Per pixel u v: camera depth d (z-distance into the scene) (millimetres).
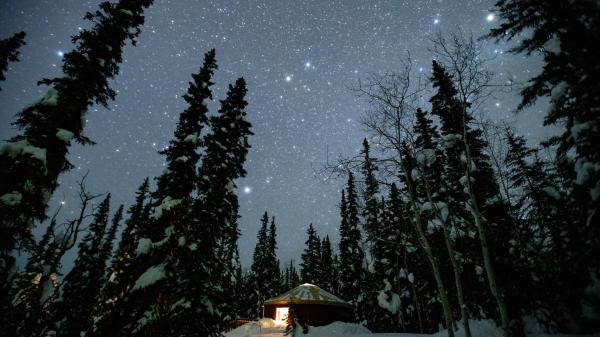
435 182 20469
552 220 17031
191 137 16312
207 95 17938
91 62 14648
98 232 22000
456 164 19859
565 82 11039
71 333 7609
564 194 17469
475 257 18250
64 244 7809
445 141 19812
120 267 15312
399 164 15711
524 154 21266
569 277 15992
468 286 18141
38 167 12492
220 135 19484
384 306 24984
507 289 17000
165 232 14672
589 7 10281
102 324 12836
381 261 27297
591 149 10508
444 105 19922
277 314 34438
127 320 13023
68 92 13930
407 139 15891
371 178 16078
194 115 17359
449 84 19422
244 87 21391
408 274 24781
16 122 13391
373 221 26531
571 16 10672
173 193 15727
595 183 10461
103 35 15047
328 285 51438
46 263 7977
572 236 13961
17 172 12430
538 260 18234
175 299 14438
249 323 29391
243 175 19516
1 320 6891
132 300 13375
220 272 17109
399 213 20484
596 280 15180
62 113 13891
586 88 10570
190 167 16219
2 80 15367
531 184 19953
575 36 10555
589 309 16250
